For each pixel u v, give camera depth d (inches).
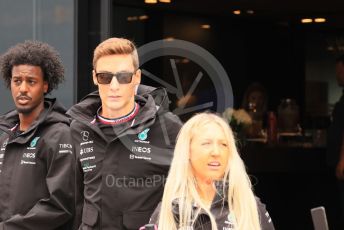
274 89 747.4
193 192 235.9
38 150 324.5
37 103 335.3
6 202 329.1
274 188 588.4
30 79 333.7
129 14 567.5
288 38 756.6
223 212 235.6
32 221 317.4
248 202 235.6
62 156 319.6
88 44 432.1
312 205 612.7
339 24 756.6
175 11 629.6
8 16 454.0
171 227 235.0
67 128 324.2
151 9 591.5
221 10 684.7
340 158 560.4
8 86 348.8
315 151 598.5
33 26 446.0
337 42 764.6
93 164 289.7
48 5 441.1
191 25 659.4
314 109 765.9
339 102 568.4
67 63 433.1
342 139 563.8
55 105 335.3
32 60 333.1
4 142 338.3
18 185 325.7
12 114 343.9
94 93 300.4
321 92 770.8
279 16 738.8
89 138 292.4
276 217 590.2
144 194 286.0
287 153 579.8
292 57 756.6
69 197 318.3
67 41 434.0
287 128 654.5
